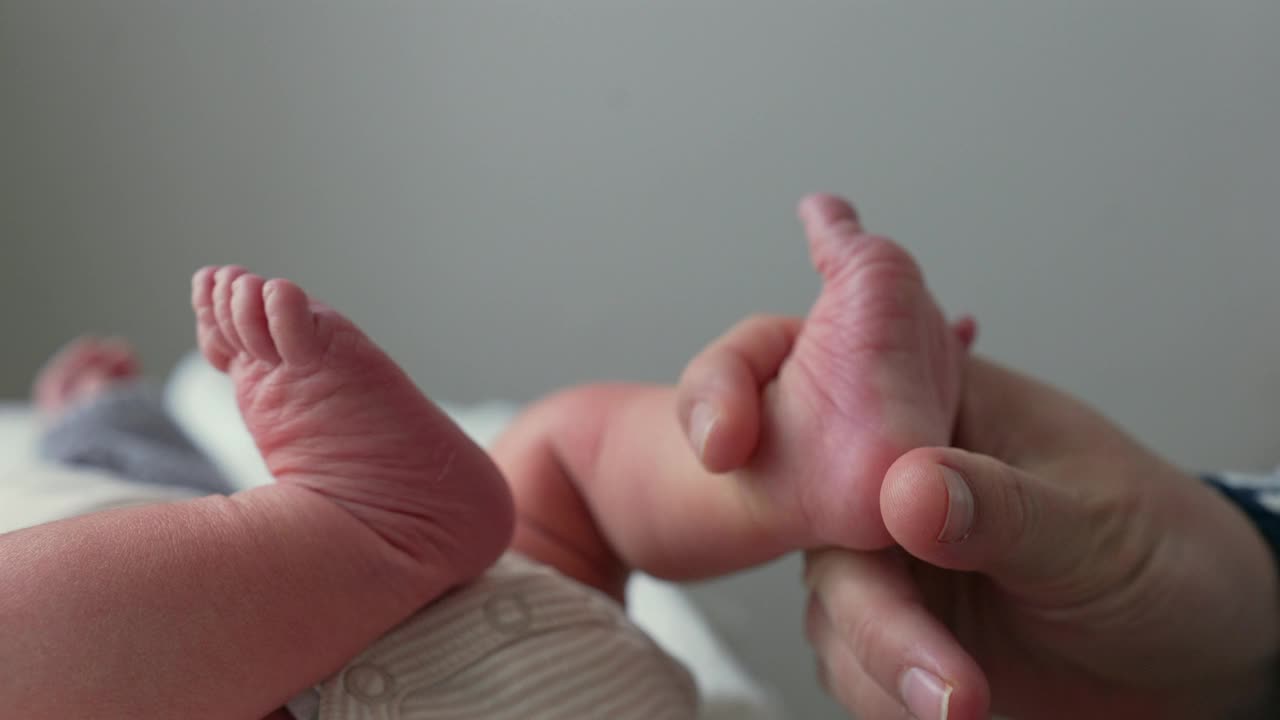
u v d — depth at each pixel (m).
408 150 1.05
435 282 1.06
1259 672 0.43
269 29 1.07
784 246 0.96
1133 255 0.86
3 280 1.16
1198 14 0.82
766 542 0.39
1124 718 0.43
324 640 0.36
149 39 1.09
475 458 0.39
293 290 0.37
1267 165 0.82
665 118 0.98
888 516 0.34
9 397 1.18
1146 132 0.84
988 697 0.35
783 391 0.38
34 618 0.34
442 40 1.02
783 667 0.77
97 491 0.46
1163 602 0.40
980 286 0.89
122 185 1.13
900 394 0.36
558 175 1.01
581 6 0.98
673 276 1.00
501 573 0.41
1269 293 0.83
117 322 1.16
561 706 0.39
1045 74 0.86
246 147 1.09
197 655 0.35
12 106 1.13
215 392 0.74
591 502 0.46
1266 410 0.84
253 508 0.37
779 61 0.93
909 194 0.90
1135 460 0.41
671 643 0.53
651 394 0.46
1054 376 0.88
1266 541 0.44
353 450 0.38
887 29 0.90
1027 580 0.38
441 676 0.38
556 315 1.04
